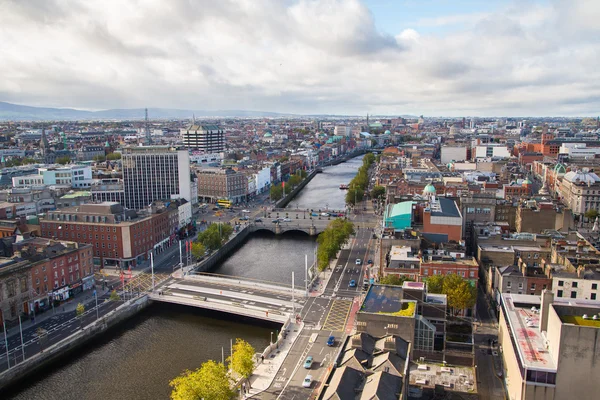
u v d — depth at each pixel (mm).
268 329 188125
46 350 161000
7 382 147875
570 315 113000
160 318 198750
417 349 148875
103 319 184250
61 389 148250
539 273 189500
